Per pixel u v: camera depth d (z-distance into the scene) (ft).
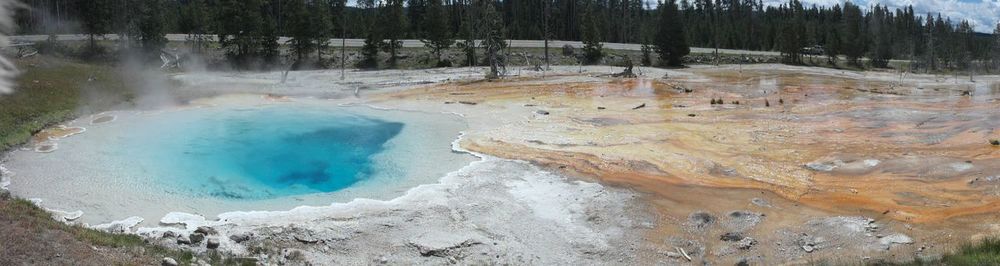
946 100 108.78
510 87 133.28
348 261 41.52
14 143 70.18
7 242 33.27
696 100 113.91
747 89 133.08
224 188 57.26
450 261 41.83
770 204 52.54
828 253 42.96
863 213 49.65
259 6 194.49
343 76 152.56
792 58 237.04
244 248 42.22
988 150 65.46
